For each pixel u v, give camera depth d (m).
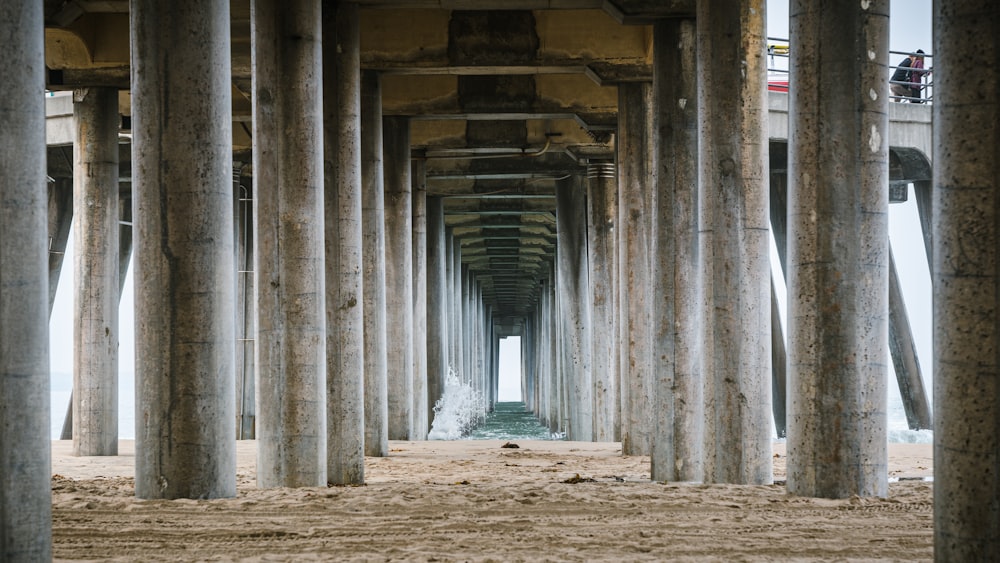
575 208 37.38
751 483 15.22
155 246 12.12
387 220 28.75
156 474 12.14
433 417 40.41
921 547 9.01
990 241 6.86
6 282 7.17
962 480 6.94
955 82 7.00
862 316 12.48
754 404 15.33
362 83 23.67
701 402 16.47
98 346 23.42
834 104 12.45
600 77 23.30
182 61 12.09
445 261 47.03
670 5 18.20
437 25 23.39
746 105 15.59
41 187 7.38
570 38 23.28
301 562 8.27
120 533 9.80
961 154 6.96
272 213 15.44
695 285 18.03
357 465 17.02
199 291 12.11
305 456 15.25
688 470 17.83
